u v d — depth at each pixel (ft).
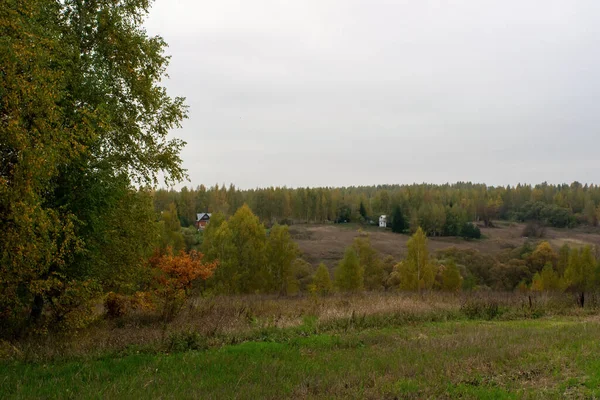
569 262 155.74
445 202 387.14
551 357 28.68
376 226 351.87
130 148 47.42
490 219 366.84
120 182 43.78
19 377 26.09
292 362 29.84
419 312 53.88
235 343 37.83
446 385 23.40
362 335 40.68
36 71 29.09
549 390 22.36
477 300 62.90
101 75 42.42
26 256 30.22
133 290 52.75
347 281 128.26
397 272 173.99
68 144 32.09
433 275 142.92
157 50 48.47
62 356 31.89
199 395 22.25
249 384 24.20
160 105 48.32
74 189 41.09
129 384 24.38
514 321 52.95
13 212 27.40
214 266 59.00
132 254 48.57
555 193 426.10
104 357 31.91
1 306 36.76
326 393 22.70
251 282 119.75
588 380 23.61
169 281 53.06
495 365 27.25
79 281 40.01
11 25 27.86
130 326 46.47
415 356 30.53
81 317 38.81
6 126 27.66
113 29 44.75
